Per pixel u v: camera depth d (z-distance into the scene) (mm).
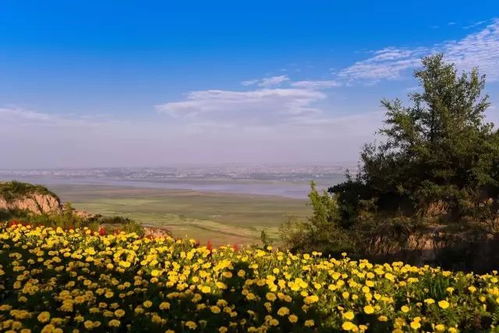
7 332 5434
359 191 17453
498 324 6762
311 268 9297
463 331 6703
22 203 19703
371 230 14672
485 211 13250
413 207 15195
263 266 9336
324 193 16594
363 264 9266
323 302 7359
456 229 13078
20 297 6711
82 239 11477
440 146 15109
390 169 16016
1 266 8133
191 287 7613
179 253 10500
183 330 6086
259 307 7012
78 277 7926
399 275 8953
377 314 7035
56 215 16859
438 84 15734
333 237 15125
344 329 6293
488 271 11688
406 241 13664
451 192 14125
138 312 6469
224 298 7438
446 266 12375
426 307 7457
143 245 10969
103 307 6633
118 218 18156
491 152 14094
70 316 6398
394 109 16141
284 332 6457
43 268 8688
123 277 8477
